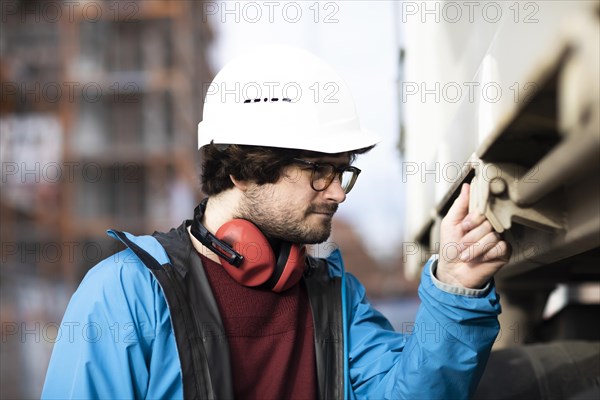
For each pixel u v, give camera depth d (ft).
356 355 4.75
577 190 3.53
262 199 4.42
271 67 4.69
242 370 4.29
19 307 59.77
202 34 83.56
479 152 3.86
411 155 8.30
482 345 4.12
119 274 4.27
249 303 4.39
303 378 4.42
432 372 4.14
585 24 2.23
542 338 7.18
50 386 4.16
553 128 3.54
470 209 4.03
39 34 75.61
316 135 4.46
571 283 6.57
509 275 5.75
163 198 78.13
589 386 4.78
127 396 4.05
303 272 4.68
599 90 2.19
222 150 4.54
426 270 4.25
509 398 4.85
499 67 3.51
